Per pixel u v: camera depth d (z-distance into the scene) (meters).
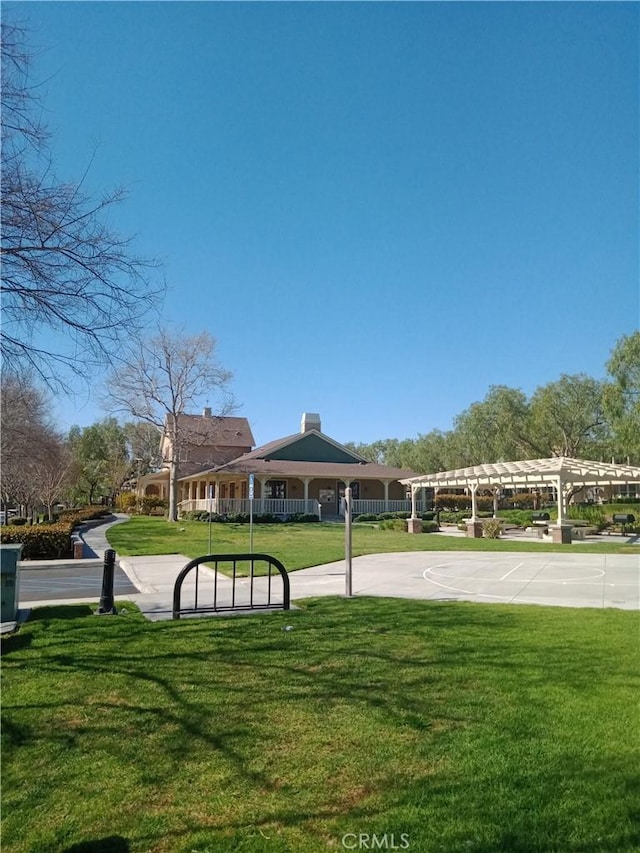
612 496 53.41
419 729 4.07
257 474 36.72
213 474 38.34
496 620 7.66
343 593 10.22
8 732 4.09
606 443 46.69
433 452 69.62
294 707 4.50
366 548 19.02
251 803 3.16
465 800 3.14
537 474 23.86
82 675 5.32
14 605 7.69
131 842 2.83
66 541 17.38
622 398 38.06
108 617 7.91
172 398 37.53
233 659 5.80
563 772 3.42
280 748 3.81
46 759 3.68
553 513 38.25
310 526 32.09
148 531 27.62
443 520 37.66
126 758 3.69
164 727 4.16
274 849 2.75
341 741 3.90
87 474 64.25
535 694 4.71
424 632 6.93
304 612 8.26
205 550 18.42
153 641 6.55
